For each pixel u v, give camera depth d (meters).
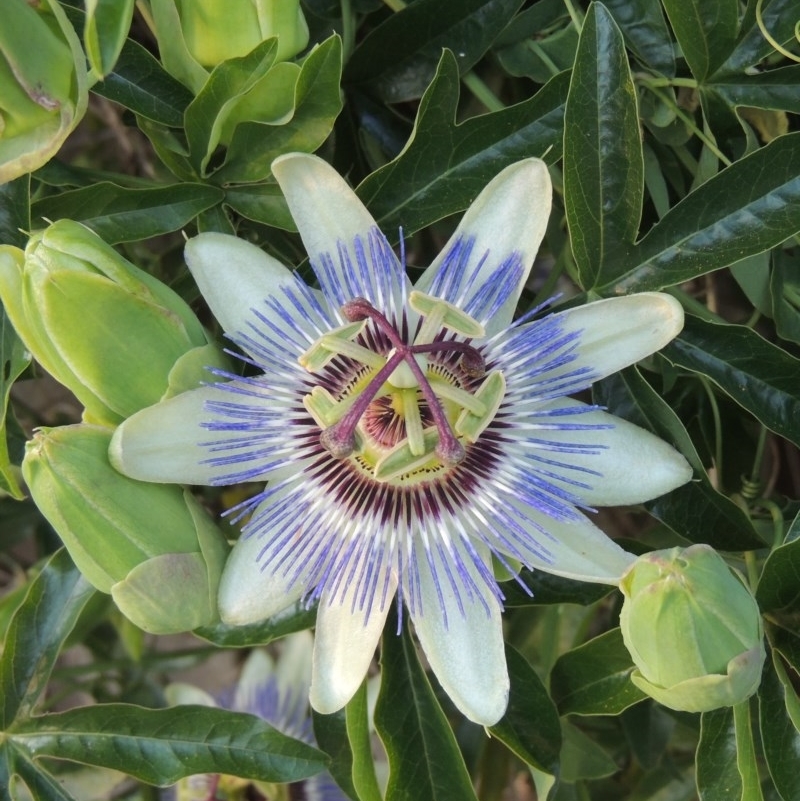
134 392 0.14
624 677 0.16
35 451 0.13
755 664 0.13
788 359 0.16
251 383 0.14
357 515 0.14
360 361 0.14
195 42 0.15
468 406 0.14
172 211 0.16
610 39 0.15
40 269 0.13
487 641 0.14
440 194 0.16
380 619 0.14
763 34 0.16
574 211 0.15
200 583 0.14
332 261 0.14
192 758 0.16
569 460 0.14
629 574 0.13
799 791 0.15
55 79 0.13
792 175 0.15
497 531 0.14
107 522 0.13
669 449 0.14
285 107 0.15
